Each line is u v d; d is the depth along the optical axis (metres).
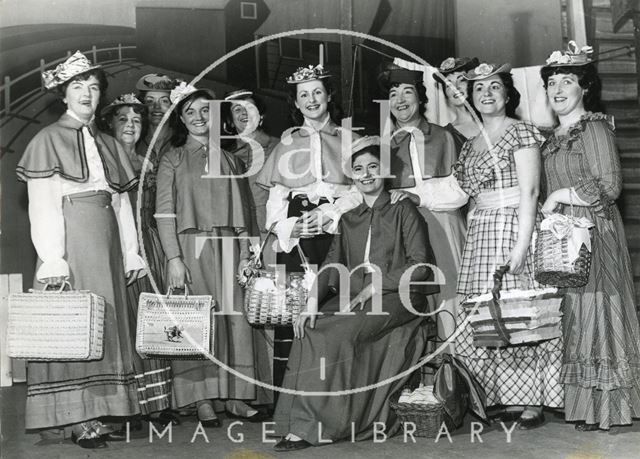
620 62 6.21
